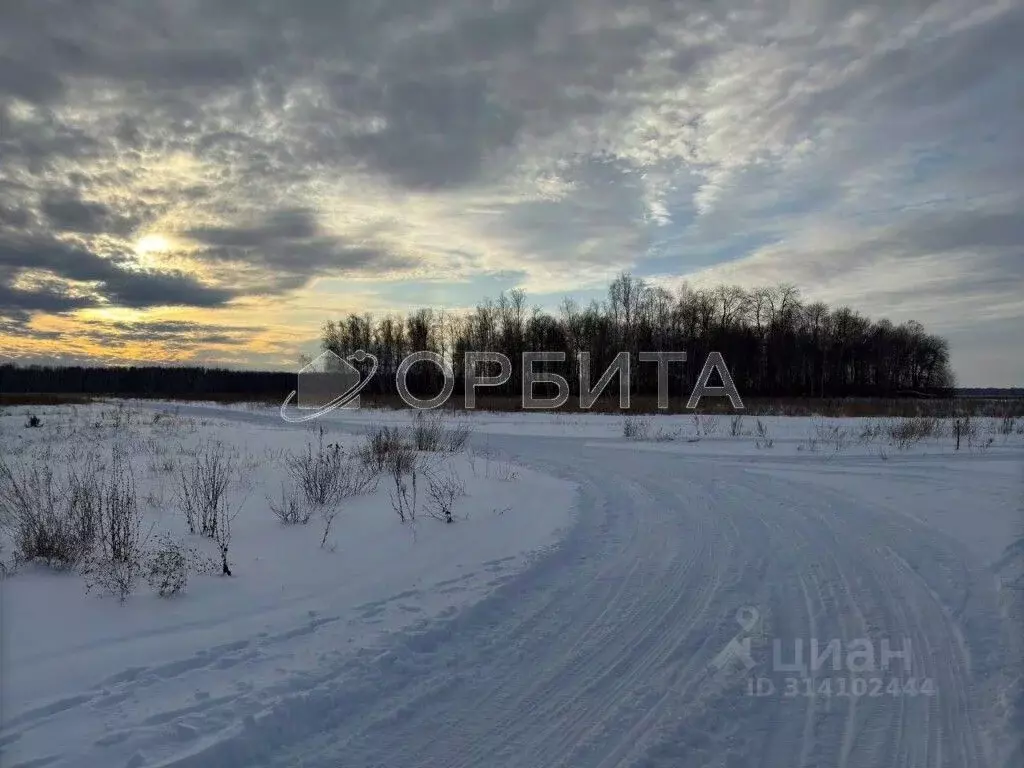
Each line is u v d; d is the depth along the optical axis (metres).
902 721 4.13
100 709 4.04
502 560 7.82
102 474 11.70
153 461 14.74
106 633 5.29
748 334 69.50
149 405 54.97
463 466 16.03
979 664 4.91
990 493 11.96
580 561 7.90
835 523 9.79
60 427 24.92
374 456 15.17
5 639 5.05
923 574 7.16
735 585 6.87
